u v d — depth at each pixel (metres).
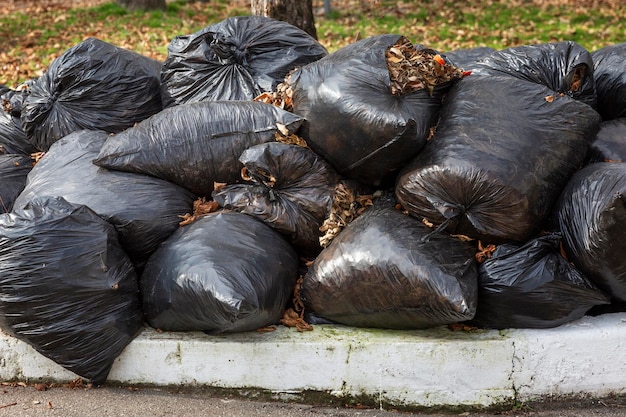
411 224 3.41
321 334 3.47
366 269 3.29
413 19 12.80
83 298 3.30
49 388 3.59
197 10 14.94
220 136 3.77
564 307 3.33
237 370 3.46
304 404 3.46
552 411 3.38
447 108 3.65
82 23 13.27
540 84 3.81
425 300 3.17
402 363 3.36
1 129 4.72
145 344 3.50
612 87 4.09
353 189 3.76
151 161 3.76
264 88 4.20
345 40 11.50
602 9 12.80
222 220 3.57
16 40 11.95
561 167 3.45
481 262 3.39
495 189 3.25
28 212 3.31
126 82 4.39
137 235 3.62
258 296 3.29
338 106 3.55
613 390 3.45
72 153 3.94
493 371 3.36
